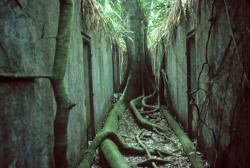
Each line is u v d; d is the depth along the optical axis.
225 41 2.39
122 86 9.58
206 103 3.18
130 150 3.97
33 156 1.62
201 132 3.48
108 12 6.17
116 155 3.20
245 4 1.90
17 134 1.41
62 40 1.79
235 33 2.14
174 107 6.41
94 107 4.74
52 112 2.08
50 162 1.96
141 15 9.20
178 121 5.76
